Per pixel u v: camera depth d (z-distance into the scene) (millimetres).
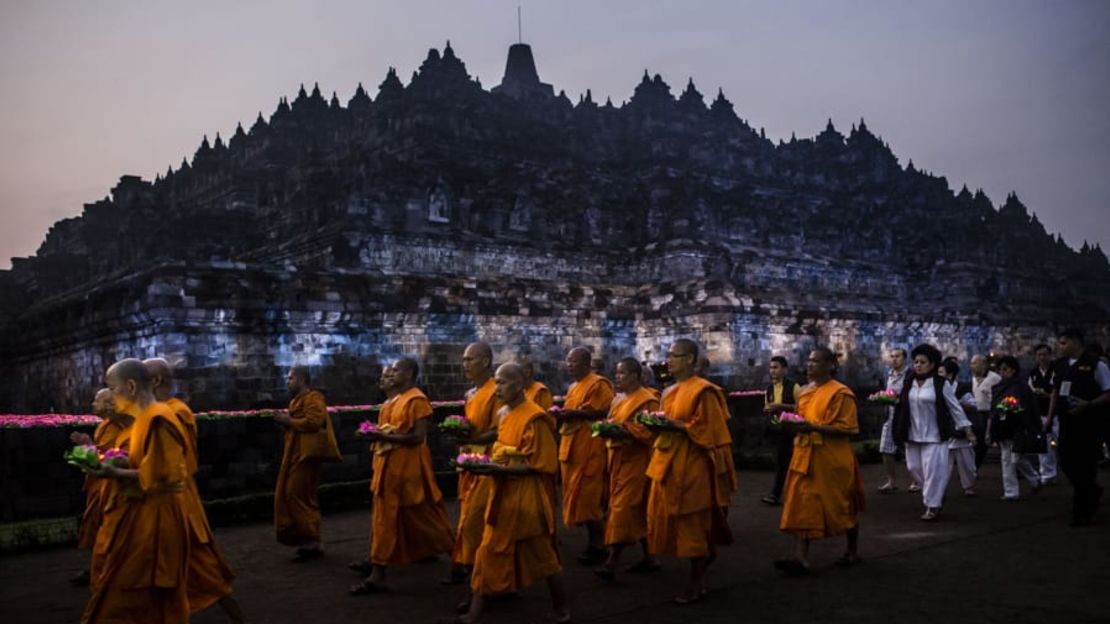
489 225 37125
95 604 5965
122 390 6223
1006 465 13164
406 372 8812
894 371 14820
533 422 7027
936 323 42375
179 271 22906
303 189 39531
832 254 48875
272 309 24250
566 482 9703
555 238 39438
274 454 13547
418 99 39781
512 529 6902
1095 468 10578
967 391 15203
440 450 15727
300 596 8242
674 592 8109
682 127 50531
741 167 50875
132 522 6000
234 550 10602
